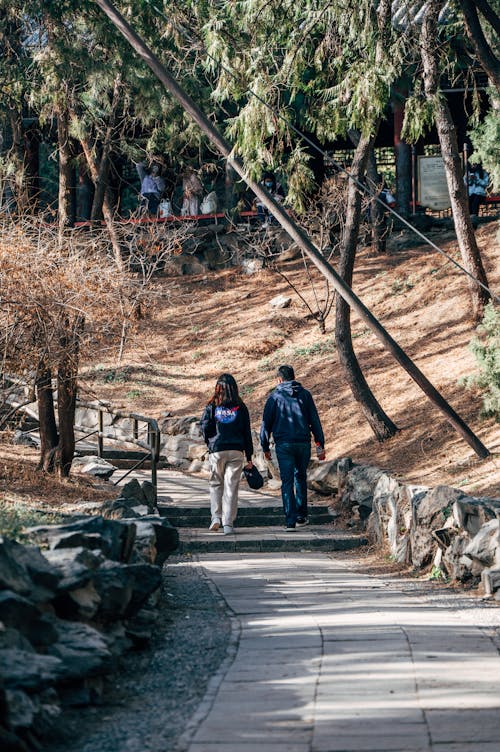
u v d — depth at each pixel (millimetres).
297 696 4859
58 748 4137
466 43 14578
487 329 13844
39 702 4254
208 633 6387
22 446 15984
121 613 5426
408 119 13336
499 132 16172
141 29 15789
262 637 6270
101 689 4969
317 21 12586
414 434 14961
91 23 15328
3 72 16656
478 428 14109
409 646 5938
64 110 16188
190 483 15617
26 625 4430
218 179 30250
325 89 13539
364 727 4320
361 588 8391
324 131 13766
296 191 13055
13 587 4414
